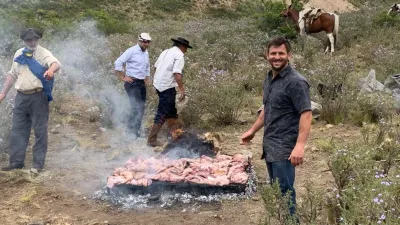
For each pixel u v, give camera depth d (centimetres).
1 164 661
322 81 949
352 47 1669
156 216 509
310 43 1606
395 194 375
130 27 2258
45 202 542
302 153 396
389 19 1906
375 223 342
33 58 620
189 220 500
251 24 2012
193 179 550
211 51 1403
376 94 876
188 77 1112
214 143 699
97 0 3669
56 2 3269
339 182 439
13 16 2055
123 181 547
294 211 414
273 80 419
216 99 866
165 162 599
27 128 635
